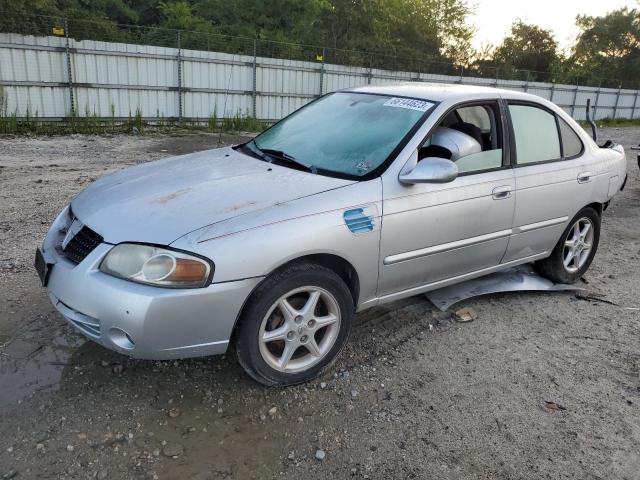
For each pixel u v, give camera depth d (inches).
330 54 861.2
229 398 119.5
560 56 1962.4
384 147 138.7
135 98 673.6
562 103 1256.8
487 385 131.1
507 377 135.1
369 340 147.9
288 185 125.3
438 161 130.0
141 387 120.6
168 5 1092.5
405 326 156.6
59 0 921.5
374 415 117.6
